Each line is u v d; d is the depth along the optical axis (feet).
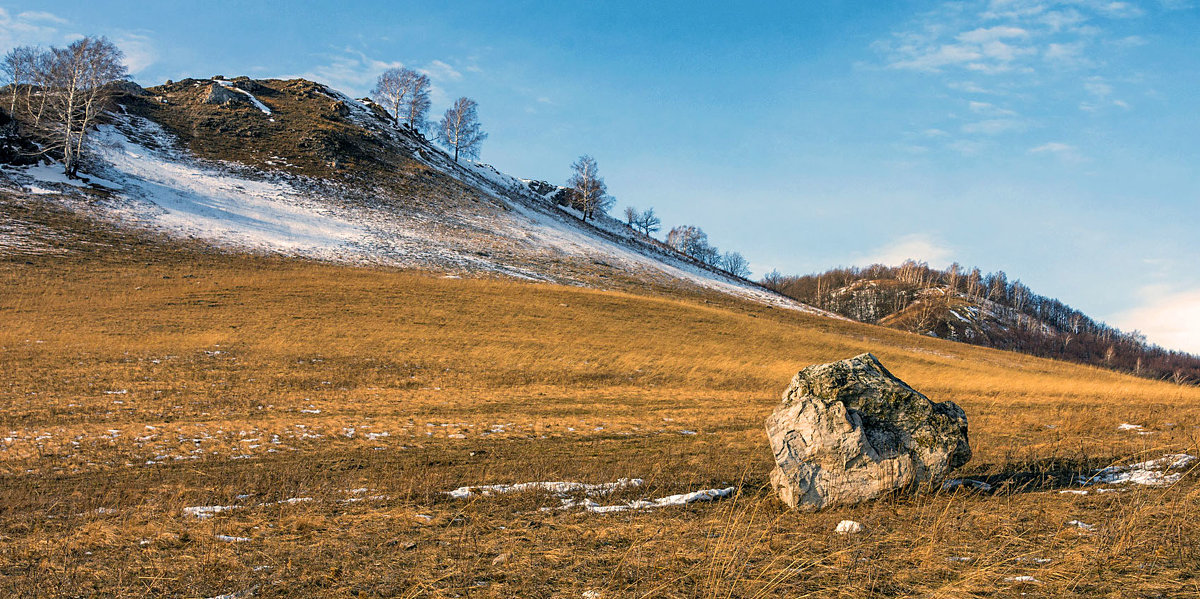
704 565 20.58
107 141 244.22
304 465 43.86
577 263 254.68
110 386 71.41
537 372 95.09
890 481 28.14
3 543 25.96
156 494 35.94
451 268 204.13
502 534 25.67
